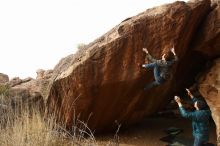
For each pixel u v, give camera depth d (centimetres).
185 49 971
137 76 923
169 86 1056
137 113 1084
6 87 1105
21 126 709
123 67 925
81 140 768
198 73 1103
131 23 927
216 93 952
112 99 977
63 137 754
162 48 911
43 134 708
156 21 911
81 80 934
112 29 991
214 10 960
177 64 970
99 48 932
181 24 902
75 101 958
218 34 946
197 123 798
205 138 793
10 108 802
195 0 937
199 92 1100
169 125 1177
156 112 1273
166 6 927
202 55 1050
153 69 921
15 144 667
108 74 928
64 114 981
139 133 1081
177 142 971
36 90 1097
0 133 719
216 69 990
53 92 989
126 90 966
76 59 973
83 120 996
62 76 966
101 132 1059
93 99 962
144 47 913
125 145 957
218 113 918
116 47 916
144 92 1003
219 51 997
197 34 987
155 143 980
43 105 1041
